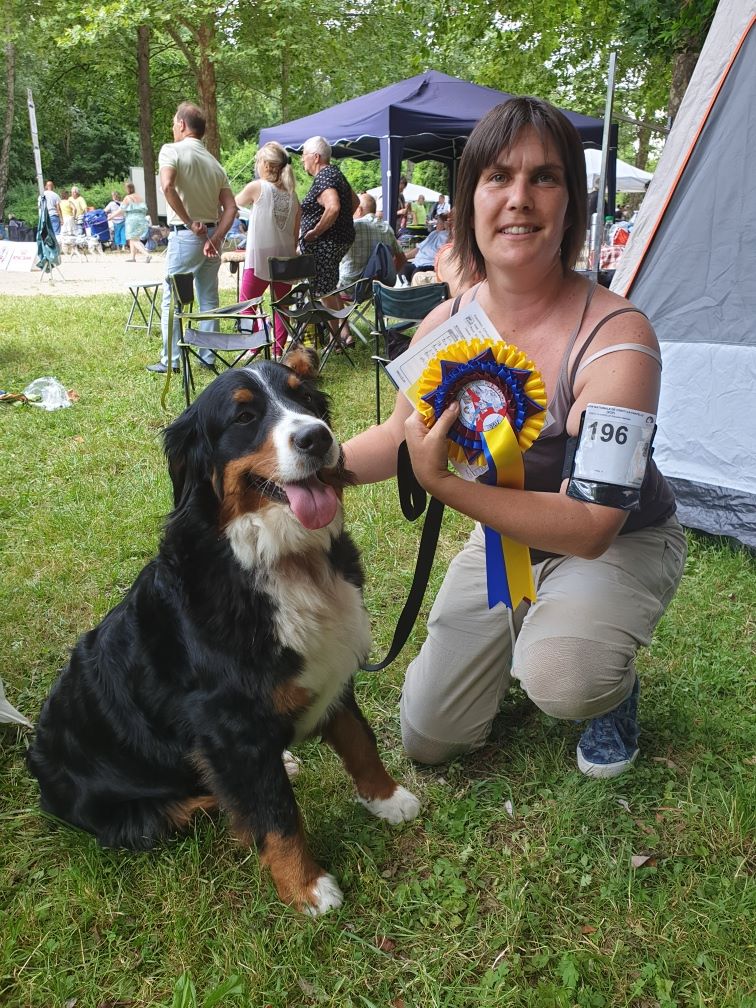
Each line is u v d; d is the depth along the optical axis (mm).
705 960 1892
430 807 2461
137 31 24453
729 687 2969
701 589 3654
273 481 2014
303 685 2098
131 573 3883
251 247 7652
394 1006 1855
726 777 2514
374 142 13258
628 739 2531
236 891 2180
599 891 2121
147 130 25797
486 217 2066
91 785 2254
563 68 17438
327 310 7219
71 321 10328
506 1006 1810
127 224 22078
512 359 1981
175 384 7109
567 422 2129
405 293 5957
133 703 2172
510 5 14547
